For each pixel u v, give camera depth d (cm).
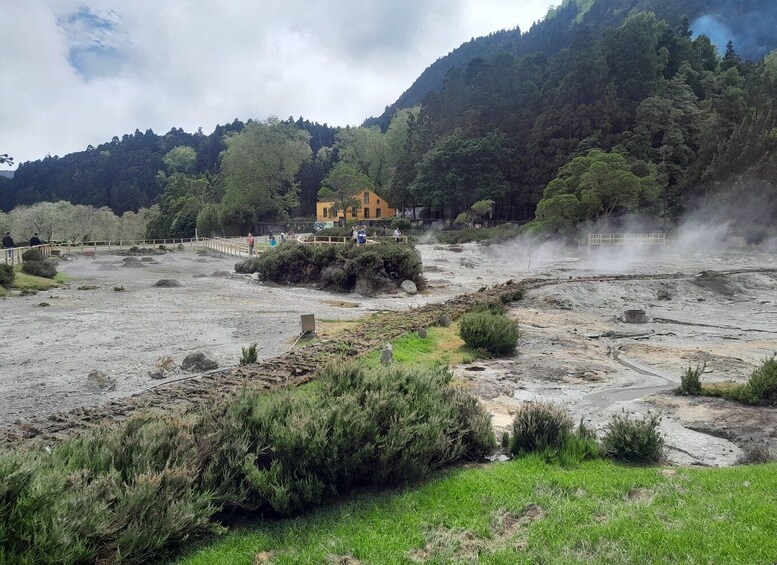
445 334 1527
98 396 966
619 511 457
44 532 358
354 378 700
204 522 442
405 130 13162
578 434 683
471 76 12362
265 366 1076
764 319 1966
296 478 502
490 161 8856
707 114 8225
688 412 855
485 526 442
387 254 2822
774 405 873
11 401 936
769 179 5191
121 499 421
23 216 9125
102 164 19312
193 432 552
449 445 613
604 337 1611
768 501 453
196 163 18788
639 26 9275
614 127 8031
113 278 3447
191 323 1772
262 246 5731
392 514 474
